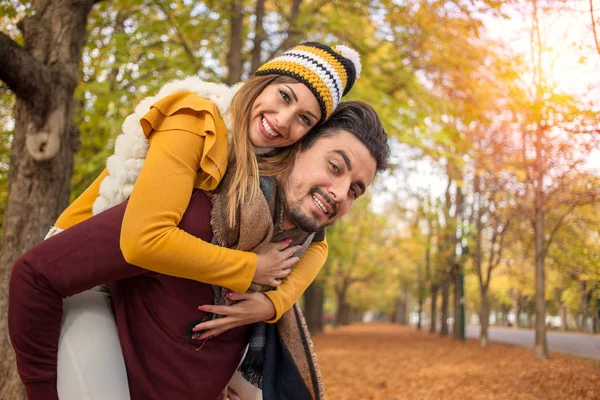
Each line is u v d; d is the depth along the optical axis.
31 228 4.16
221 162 1.68
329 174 1.77
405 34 8.12
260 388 2.09
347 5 8.54
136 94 7.98
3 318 3.97
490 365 11.28
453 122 9.45
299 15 9.40
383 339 23.47
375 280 41.25
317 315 29.00
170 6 8.37
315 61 1.78
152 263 1.54
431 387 8.40
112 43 7.71
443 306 27.73
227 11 9.07
